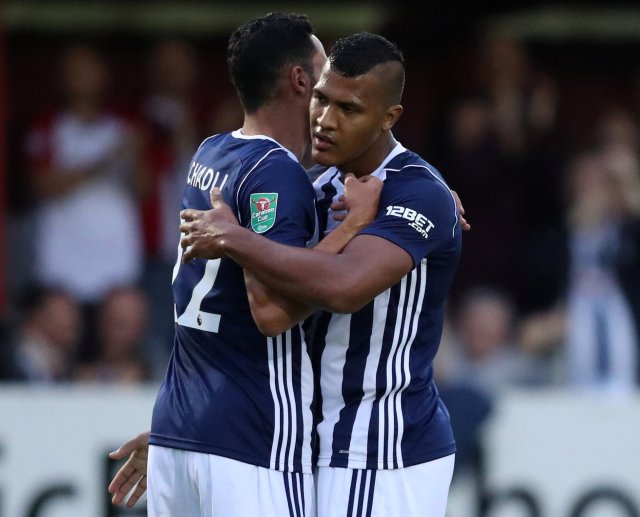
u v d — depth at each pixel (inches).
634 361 1240.8
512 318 1268.5
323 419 598.2
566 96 1540.4
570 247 1283.2
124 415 943.7
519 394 975.6
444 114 1333.7
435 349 618.8
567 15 1497.3
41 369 1112.8
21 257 1239.5
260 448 579.8
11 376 1088.2
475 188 1294.3
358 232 575.8
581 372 1227.9
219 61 1444.4
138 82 1443.2
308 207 581.3
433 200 585.6
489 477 965.8
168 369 616.7
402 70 583.5
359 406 595.8
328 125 573.6
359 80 569.9
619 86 1556.3
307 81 602.9
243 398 580.1
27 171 1261.1
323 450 596.1
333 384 595.2
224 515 577.0
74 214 1206.9
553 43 1510.8
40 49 1432.1
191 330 595.5
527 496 968.9
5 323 1135.6
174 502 598.5
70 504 932.6
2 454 928.9
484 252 1288.1
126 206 1222.9
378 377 594.6
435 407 614.9
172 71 1298.0
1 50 1194.6
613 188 1301.7
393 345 596.7
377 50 574.6
